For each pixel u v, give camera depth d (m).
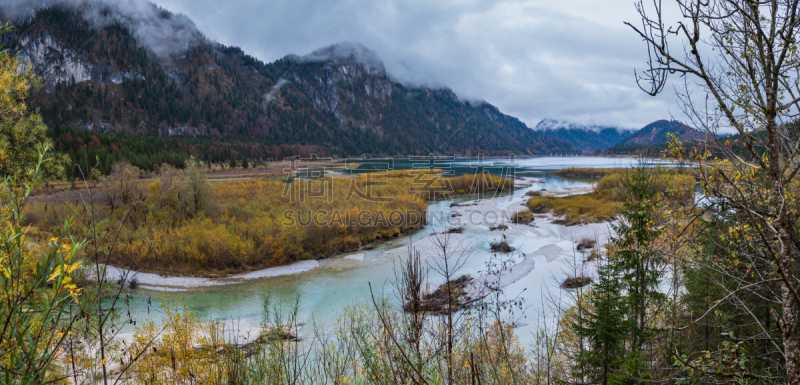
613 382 6.61
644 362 6.36
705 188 3.50
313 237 24.50
